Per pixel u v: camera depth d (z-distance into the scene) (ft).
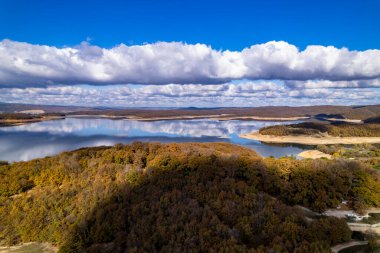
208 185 207.41
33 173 246.68
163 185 212.43
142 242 157.28
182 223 163.63
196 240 149.38
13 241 192.85
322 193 216.33
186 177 222.89
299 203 218.18
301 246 139.95
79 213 201.46
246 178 233.14
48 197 216.13
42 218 202.28
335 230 164.86
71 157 265.95
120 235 171.73
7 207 213.66
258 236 155.84
